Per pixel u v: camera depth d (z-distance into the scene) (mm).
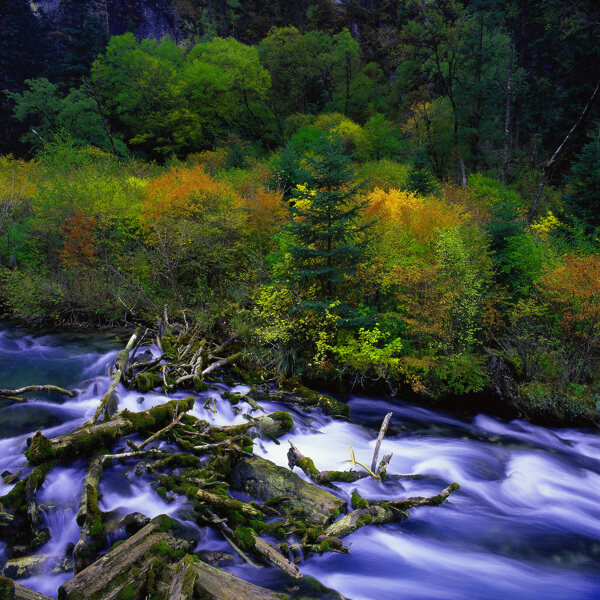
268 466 6156
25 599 3514
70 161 19922
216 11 72500
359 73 54312
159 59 43500
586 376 10414
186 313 12609
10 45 49594
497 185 26719
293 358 10547
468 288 10258
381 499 6348
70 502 5148
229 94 44000
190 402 7637
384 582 4816
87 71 45344
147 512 5070
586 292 9633
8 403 7801
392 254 10891
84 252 14016
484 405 10227
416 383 9953
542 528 6117
